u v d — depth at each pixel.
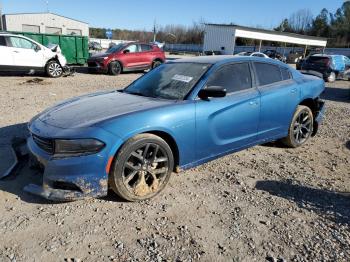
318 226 3.38
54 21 45.28
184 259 2.83
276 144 5.96
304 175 4.66
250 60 4.97
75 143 3.36
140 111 3.73
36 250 2.88
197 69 4.54
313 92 5.79
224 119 4.35
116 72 17.25
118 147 3.46
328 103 10.93
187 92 4.22
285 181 4.41
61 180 3.36
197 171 4.62
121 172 3.53
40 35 18.62
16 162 4.24
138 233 3.16
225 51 37.84
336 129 7.26
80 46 20.06
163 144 3.78
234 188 4.16
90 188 3.41
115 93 4.71
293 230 3.29
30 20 44.00
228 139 4.50
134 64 17.73
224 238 3.14
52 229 3.17
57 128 3.55
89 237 3.07
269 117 5.02
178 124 3.88
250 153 5.46
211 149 4.32
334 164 5.15
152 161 3.76
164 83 4.56
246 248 3.01
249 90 4.76
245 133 4.71
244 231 3.25
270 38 39.53
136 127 3.56
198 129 4.08
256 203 3.80
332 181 4.50
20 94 9.98
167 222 3.36
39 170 3.75
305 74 6.18
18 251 2.86
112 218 3.38
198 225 3.33
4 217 3.32
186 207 3.66
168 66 5.00
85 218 3.36
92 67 17.25
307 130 5.92
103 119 3.59
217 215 3.52
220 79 4.48
